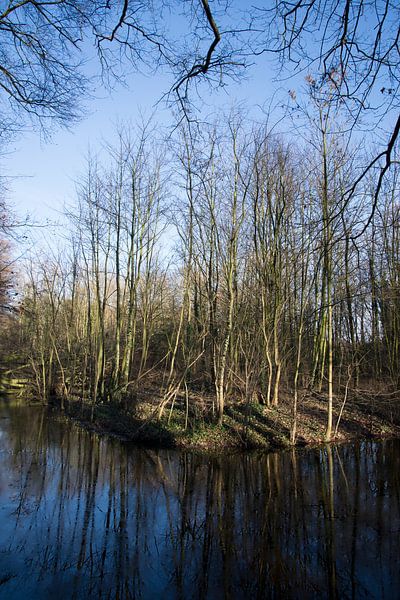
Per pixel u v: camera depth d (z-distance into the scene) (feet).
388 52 12.94
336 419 58.95
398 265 64.23
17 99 21.33
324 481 38.45
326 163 53.98
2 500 32.53
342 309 76.74
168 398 53.21
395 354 70.18
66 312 85.61
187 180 55.62
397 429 57.72
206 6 12.36
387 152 12.73
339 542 26.91
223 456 45.21
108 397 72.33
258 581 22.53
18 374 93.25
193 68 14.62
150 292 75.87
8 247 42.06
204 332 54.24
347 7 12.66
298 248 60.39
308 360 75.10
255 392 61.62
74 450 47.67
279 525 29.32
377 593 21.40
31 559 24.20
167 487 36.58
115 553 25.20
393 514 31.14
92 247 75.77
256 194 61.26
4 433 55.26
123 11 15.23
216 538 27.35
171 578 22.66
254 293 62.75
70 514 30.45
